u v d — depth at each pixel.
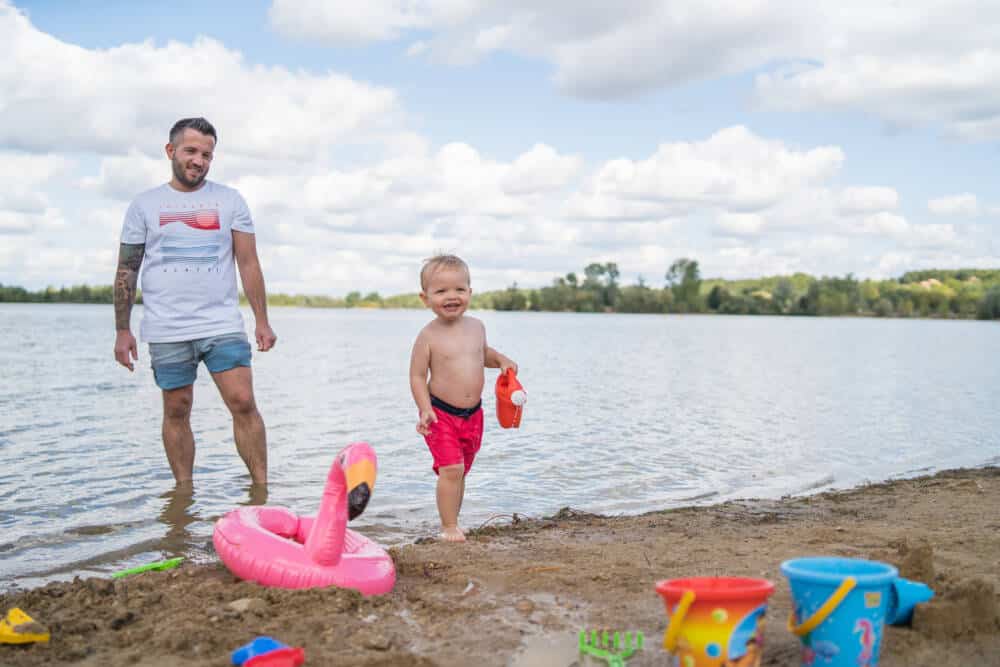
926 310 112.88
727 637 2.57
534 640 3.25
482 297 136.50
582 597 3.78
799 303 116.56
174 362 6.52
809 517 5.88
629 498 7.01
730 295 121.62
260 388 15.21
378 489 7.02
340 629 3.31
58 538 5.37
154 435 9.55
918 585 3.28
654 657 3.07
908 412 13.31
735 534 5.17
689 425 11.41
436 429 5.21
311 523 4.50
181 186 6.45
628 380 18.20
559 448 9.30
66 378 15.98
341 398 13.67
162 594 3.74
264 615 3.46
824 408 13.67
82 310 89.88
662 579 4.02
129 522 5.76
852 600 2.63
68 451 8.50
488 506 6.55
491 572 4.17
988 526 5.37
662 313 123.94
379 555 4.14
